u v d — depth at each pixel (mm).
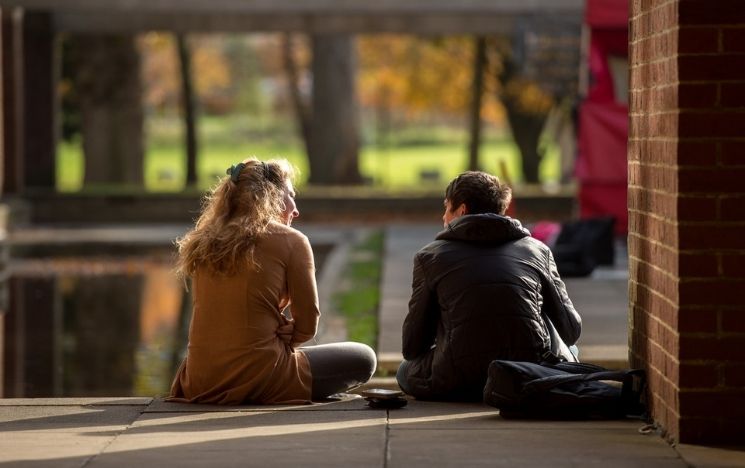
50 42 61375
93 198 61344
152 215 61625
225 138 184375
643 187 14289
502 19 57938
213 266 14883
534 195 64312
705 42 12508
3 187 59250
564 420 14062
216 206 15266
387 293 31172
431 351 15531
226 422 14016
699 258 12570
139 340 28953
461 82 96125
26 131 62344
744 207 12523
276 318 15148
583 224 33688
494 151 167375
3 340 28969
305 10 53594
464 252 15148
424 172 110688
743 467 11844
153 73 124250
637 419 14055
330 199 63312
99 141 77625
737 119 12500
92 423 14109
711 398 12617
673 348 12828
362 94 129875
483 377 14883
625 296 28969
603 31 37625
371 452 12484
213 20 58562
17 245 50469
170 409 14805
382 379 18484
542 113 84562
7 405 15180
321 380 15328
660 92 13359
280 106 168125
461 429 13539
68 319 32156
